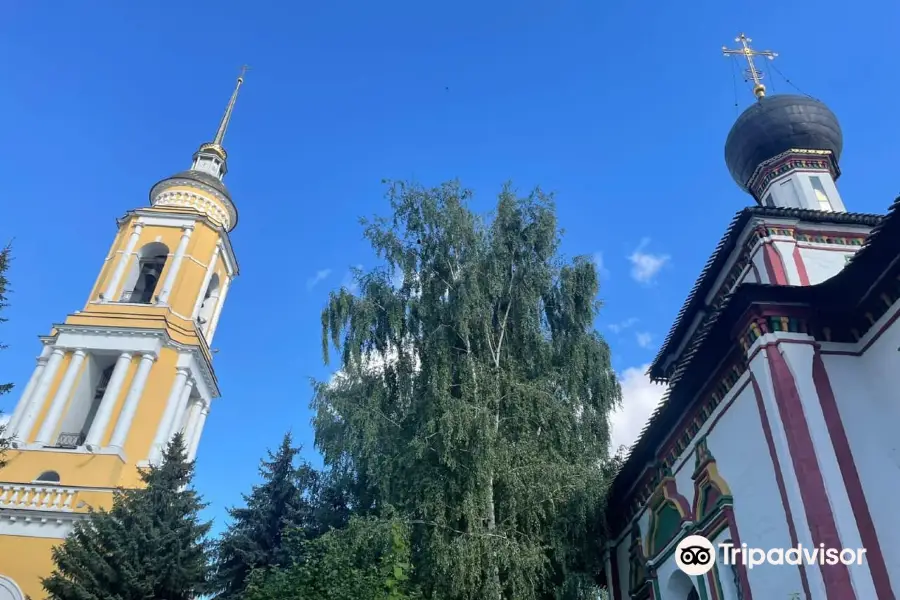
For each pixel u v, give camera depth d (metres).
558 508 16.55
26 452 24.00
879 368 11.19
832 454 10.49
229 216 34.50
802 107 21.06
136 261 30.16
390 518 15.91
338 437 18.03
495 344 19.14
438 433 16.61
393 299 19.41
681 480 14.98
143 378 26.06
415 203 20.70
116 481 23.66
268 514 23.45
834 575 9.55
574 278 19.92
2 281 17.61
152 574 17.77
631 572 17.05
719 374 13.33
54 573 18.06
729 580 12.58
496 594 14.88
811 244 16.55
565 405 18.09
